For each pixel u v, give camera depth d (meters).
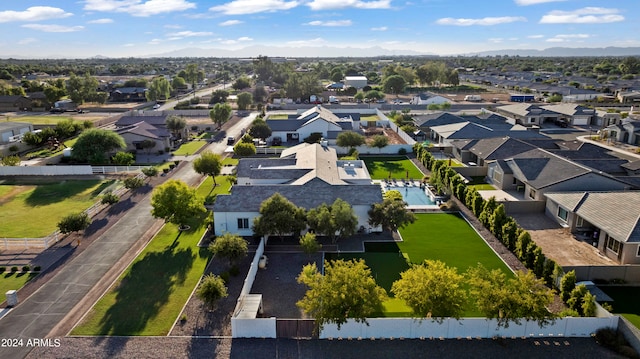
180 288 33.06
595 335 27.11
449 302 26.08
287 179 49.94
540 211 48.31
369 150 77.12
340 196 43.34
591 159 58.75
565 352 25.91
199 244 40.66
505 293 25.81
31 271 35.62
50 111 128.38
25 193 56.12
